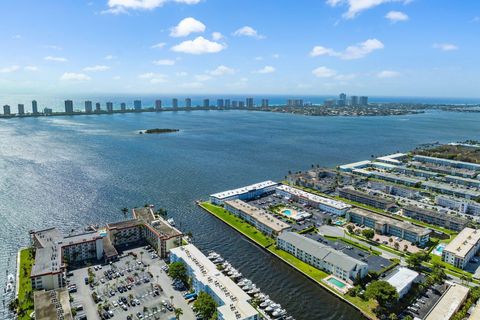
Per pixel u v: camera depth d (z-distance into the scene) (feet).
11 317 562.25
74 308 575.38
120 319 555.69
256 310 542.16
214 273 643.04
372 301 602.85
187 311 576.61
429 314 549.54
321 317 574.56
